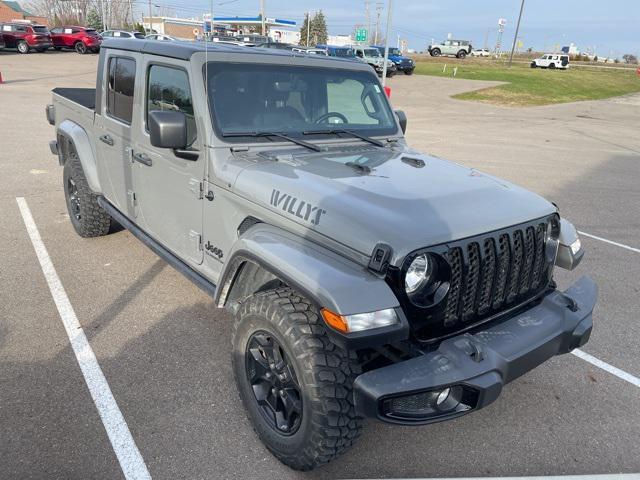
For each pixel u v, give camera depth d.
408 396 2.23
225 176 3.04
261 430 2.71
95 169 4.87
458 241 2.41
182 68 3.29
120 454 2.71
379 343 2.17
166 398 3.15
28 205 6.57
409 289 2.31
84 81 21.39
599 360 3.85
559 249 3.12
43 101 15.96
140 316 4.08
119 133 4.16
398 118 4.23
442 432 3.03
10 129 11.55
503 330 2.58
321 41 84.44
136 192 4.10
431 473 2.71
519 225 2.71
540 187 9.12
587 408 3.30
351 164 3.08
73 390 3.18
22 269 4.79
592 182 9.66
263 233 2.69
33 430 2.83
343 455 2.80
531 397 3.39
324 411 2.31
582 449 2.94
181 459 2.70
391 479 2.66
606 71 53.59
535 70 43.94
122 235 5.70
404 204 2.52
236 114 3.25
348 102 3.82
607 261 5.82
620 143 14.97
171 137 2.94
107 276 4.73
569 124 19.03
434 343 2.44
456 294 2.45
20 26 33.72
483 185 2.95
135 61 3.85
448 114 20.33
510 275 2.68
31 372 3.33
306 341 2.33
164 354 3.60
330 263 2.35
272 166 2.98
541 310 2.79
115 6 62.94
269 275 2.81
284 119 3.46
